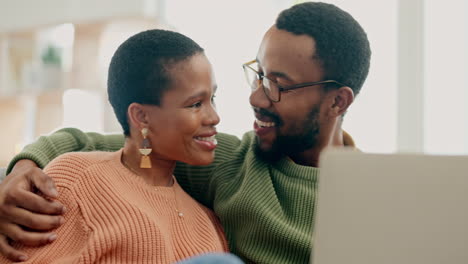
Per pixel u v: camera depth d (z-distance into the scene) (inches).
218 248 40.2
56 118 95.0
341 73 45.7
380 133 103.4
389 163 23.3
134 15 94.7
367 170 23.4
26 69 94.6
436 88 103.9
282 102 45.1
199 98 39.4
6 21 93.6
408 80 104.1
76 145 48.2
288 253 41.5
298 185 44.3
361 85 48.5
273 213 42.6
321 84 45.3
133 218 35.8
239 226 43.9
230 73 99.6
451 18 103.2
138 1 94.6
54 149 45.9
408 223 23.0
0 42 93.6
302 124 45.9
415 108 104.0
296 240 40.9
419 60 103.8
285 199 44.3
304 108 45.5
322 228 23.9
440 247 22.7
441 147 103.4
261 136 46.2
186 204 41.7
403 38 103.7
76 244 36.0
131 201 37.0
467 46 103.1
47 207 36.1
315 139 46.9
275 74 44.9
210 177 47.9
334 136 48.9
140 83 38.8
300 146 46.6
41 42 95.5
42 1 95.3
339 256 23.6
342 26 45.4
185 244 38.6
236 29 99.1
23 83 94.3
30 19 94.8
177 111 38.9
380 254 23.2
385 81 103.8
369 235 23.3
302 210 43.3
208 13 98.6
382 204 23.2
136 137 40.4
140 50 39.0
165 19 96.0
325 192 23.9
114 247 34.9
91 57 95.2
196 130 39.7
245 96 99.7
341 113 47.1
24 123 94.5
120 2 94.7
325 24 44.9
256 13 98.6
